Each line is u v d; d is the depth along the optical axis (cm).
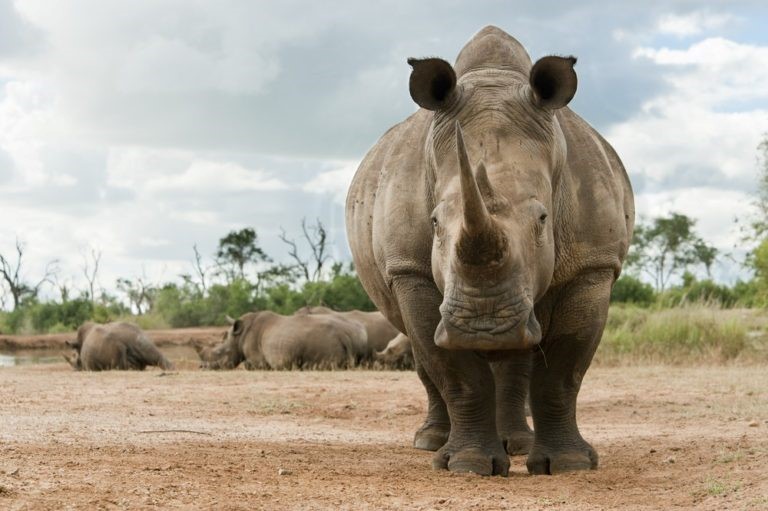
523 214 877
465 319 835
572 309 1027
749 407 1641
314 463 1056
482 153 915
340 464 1063
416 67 946
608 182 1048
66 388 2103
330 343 3095
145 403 1783
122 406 1719
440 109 958
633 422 1572
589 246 1025
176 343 5794
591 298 1027
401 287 1042
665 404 1753
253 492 833
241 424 1504
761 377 2194
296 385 2188
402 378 2397
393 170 1073
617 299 5247
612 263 1037
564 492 895
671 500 855
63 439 1189
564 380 1055
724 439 1227
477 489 901
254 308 7325
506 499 841
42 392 1980
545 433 1070
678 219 9725
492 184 885
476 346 835
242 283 7506
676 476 987
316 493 841
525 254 857
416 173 1045
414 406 1789
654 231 9744
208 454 1084
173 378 2442
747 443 1170
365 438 1388
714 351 2833
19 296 10819
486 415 1045
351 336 3158
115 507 745
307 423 1570
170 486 835
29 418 1457
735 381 2094
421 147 1055
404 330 1227
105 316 7794
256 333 3228
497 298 830
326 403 1853
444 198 906
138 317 7662
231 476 912
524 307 833
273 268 10019
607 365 2806
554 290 1031
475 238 808
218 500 789
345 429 1506
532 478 995
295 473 956
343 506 789
